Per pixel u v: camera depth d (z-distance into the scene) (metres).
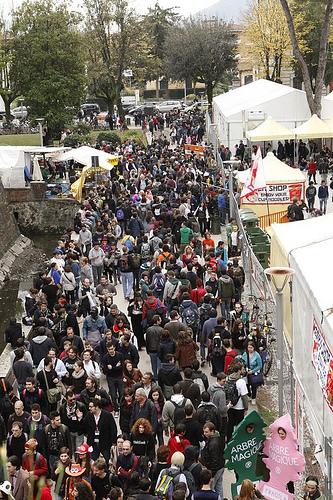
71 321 15.98
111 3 69.88
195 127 59.31
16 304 24.86
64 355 13.91
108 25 70.38
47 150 37.69
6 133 60.06
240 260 23.22
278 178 25.55
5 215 32.47
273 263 16.00
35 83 56.78
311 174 35.81
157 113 71.38
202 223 29.00
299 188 25.59
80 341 14.74
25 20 57.00
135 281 21.62
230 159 39.28
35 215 36.88
